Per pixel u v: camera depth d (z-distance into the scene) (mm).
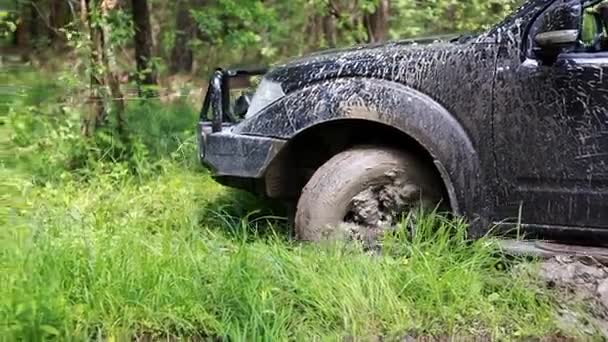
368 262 3768
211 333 3406
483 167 3922
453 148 3926
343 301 3504
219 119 4398
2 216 4453
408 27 7164
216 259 3807
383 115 4016
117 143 6082
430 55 3998
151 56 7633
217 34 7695
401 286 3658
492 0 7172
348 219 4164
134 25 6832
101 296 3486
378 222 4145
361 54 4207
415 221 4129
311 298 3541
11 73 6965
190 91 8219
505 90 3842
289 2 8078
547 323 3498
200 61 9438
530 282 3693
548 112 3783
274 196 4434
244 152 4262
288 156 4348
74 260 3674
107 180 5609
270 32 7984
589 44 3926
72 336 3305
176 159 6066
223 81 4562
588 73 3711
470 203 3943
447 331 3475
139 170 5820
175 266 3697
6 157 5781
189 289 3557
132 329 3410
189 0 9719
